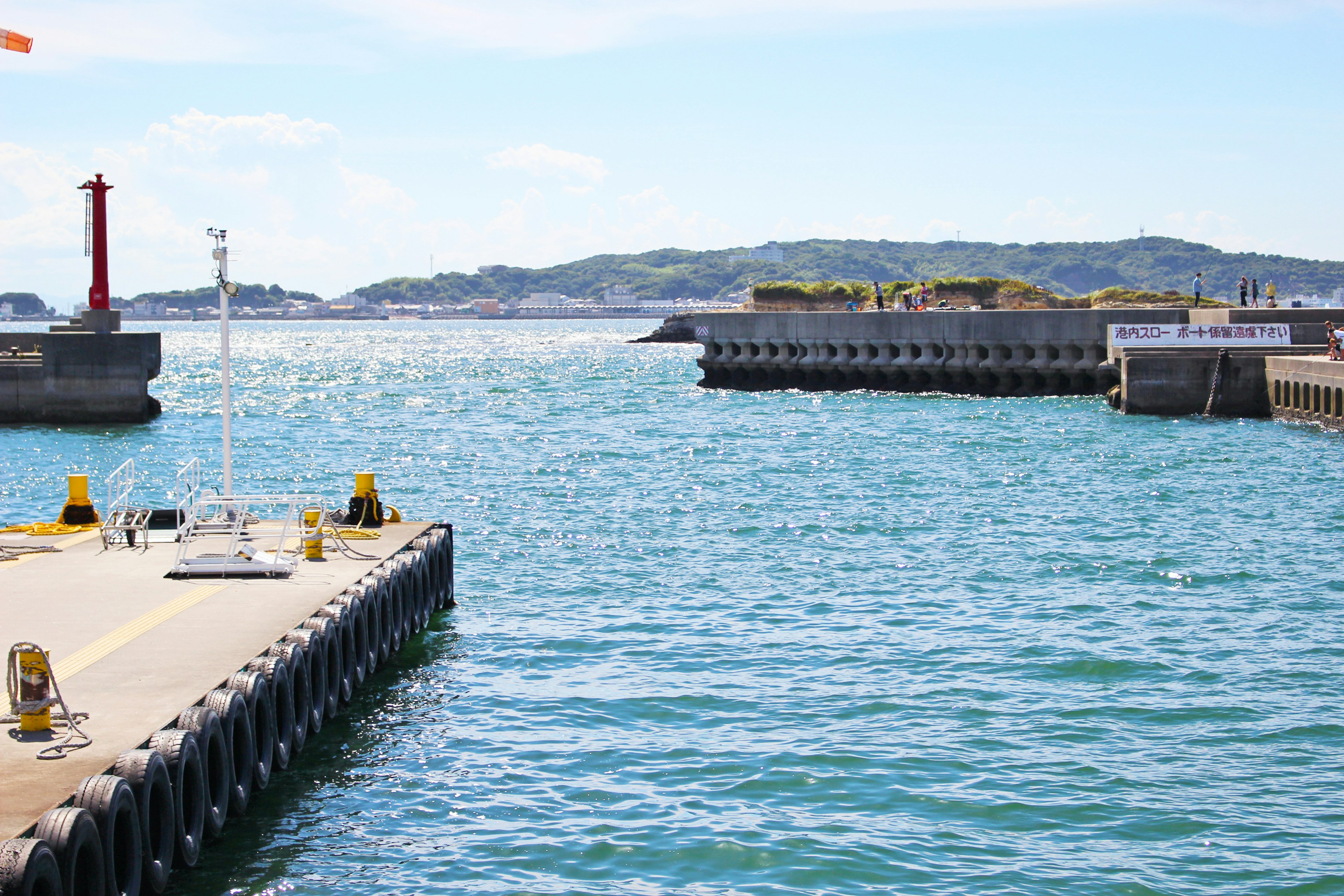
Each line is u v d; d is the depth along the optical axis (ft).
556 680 58.70
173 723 38.11
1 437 162.91
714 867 39.52
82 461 142.51
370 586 57.57
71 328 196.75
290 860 39.58
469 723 52.70
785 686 57.62
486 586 78.07
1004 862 39.70
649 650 63.67
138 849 33.47
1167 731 51.16
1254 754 48.55
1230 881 38.40
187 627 49.08
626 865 39.65
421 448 155.84
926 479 121.29
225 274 70.85
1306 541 88.69
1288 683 56.90
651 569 82.69
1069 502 107.04
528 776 46.96
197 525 68.85
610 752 49.47
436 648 64.03
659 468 133.28
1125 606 71.56
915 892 37.81
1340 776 46.24
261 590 55.83
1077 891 37.78
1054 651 62.49
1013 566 82.23
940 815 43.27
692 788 45.83
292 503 61.67
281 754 45.70
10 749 35.50
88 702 39.65
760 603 73.20
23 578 57.62
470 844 41.16
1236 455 132.77
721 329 242.78
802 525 98.22
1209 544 88.22
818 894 37.76
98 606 52.37
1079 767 47.42
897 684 57.57
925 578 79.36
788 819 43.06
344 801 44.37
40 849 28.63
